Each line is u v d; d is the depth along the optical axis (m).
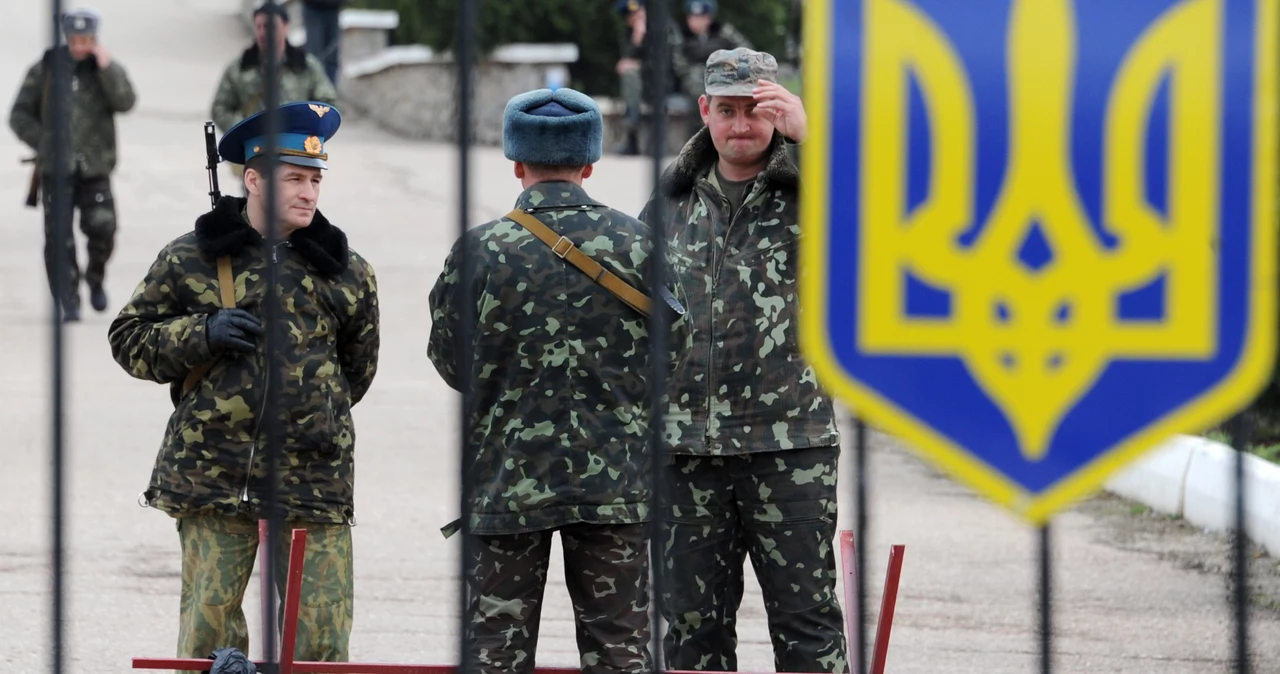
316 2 58.91
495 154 60.31
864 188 7.84
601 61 65.31
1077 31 7.70
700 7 54.62
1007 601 18.45
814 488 13.37
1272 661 16.02
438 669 12.06
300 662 12.11
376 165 55.38
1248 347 7.68
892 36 7.80
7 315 33.50
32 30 81.38
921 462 25.12
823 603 13.42
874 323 7.86
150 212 45.25
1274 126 7.62
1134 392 7.77
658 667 9.79
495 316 11.70
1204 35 7.64
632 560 11.83
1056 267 7.75
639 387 11.85
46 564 18.84
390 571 19.02
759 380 13.30
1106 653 16.59
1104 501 23.16
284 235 12.88
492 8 63.72
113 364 29.83
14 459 23.48
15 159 52.53
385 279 37.19
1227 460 21.20
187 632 12.78
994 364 7.80
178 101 66.94
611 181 50.69
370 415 26.72
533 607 12.05
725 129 13.30
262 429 12.66
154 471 12.91
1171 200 7.71
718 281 13.38
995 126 7.76
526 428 11.65
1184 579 19.28
